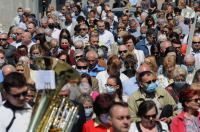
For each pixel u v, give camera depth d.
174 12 41.38
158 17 40.00
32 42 28.28
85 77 19.14
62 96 13.36
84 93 17.05
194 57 25.08
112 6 53.03
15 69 19.28
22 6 44.91
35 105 12.52
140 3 46.56
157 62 25.53
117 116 13.12
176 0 46.88
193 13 37.44
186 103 15.97
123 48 24.81
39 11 50.09
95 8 44.09
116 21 39.66
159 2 53.94
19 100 12.73
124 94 20.48
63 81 12.64
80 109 15.57
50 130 12.53
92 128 14.87
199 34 32.59
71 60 24.58
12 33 29.61
